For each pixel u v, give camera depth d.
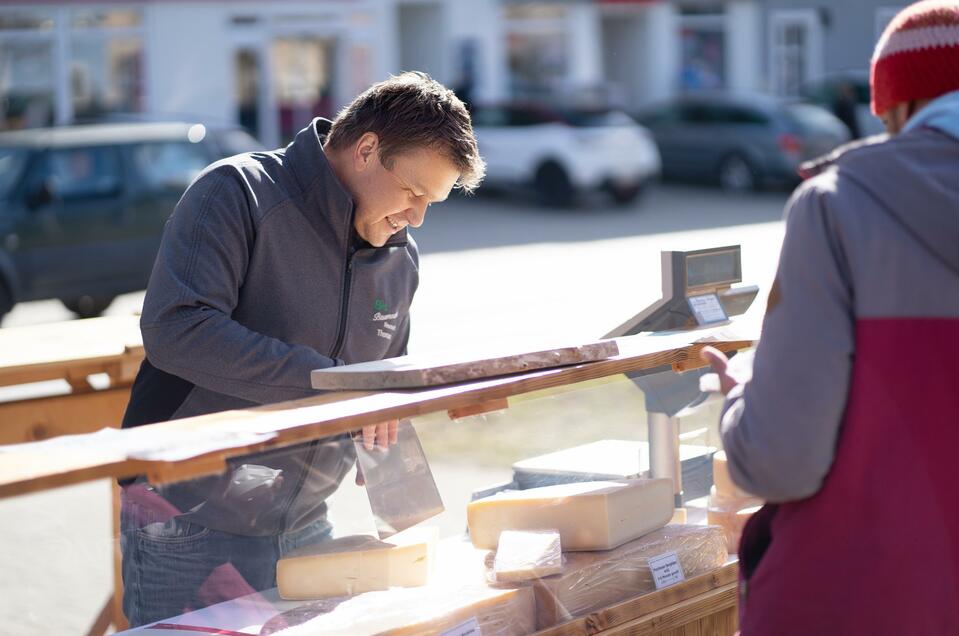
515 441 2.01
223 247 2.13
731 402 1.64
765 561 1.66
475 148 2.24
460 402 1.84
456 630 1.86
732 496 2.24
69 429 3.21
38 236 9.09
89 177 9.38
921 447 1.53
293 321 2.24
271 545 1.93
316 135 2.25
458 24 20.31
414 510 1.96
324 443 1.81
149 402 2.22
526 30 21.11
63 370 3.04
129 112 17.34
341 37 19.23
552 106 17.88
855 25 23.00
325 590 1.95
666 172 19.31
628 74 23.27
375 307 2.37
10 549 1.71
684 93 22.97
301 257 2.22
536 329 8.02
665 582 2.10
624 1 21.89
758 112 18.30
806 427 1.50
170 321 2.08
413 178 2.21
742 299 2.54
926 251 1.52
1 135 9.88
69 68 16.84
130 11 17.14
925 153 1.54
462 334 8.03
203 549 1.91
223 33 17.94
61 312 9.84
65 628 1.80
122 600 1.92
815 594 1.59
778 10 23.41
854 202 1.54
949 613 1.56
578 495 2.04
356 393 1.89
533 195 18.03
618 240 13.39
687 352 2.18
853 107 18.42
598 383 2.10
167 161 9.80
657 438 2.21
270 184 2.20
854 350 1.53
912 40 1.61
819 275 1.53
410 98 2.19
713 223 14.88
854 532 1.56
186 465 1.55
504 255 12.37
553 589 1.95
